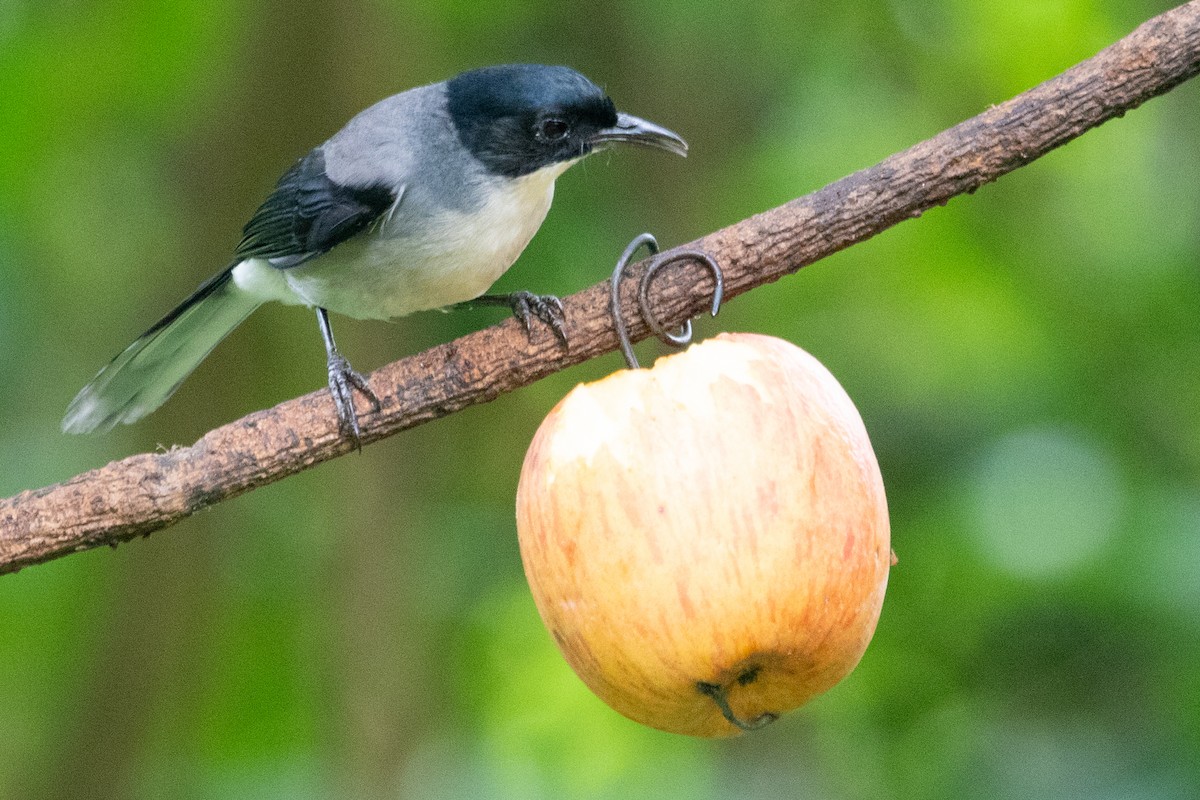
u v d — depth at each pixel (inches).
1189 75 258.5
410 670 453.7
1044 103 260.5
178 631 472.1
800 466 207.2
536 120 331.0
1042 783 434.9
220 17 497.7
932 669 465.7
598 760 518.6
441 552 507.8
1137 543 447.5
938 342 524.1
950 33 514.0
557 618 215.0
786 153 512.7
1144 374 482.0
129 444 497.7
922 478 497.7
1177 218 505.4
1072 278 506.3
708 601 203.3
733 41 503.8
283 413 270.2
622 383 216.7
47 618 499.2
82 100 501.7
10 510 261.3
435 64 503.5
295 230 343.0
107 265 512.1
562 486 210.4
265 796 486.0
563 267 472.1
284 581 511.8
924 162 263.6
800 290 539.2
